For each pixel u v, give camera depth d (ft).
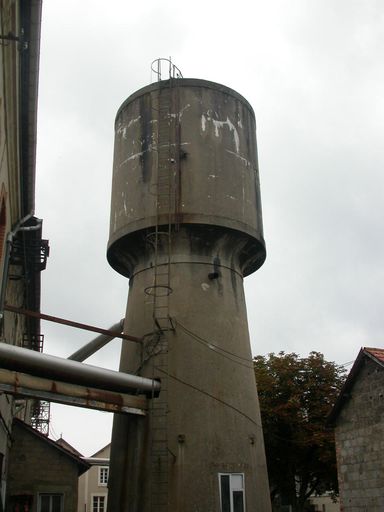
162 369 53.42
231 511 49.83
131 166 61.00
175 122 60.59
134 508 49.80
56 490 73.20
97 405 47.65
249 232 59.16
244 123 64.39
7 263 49.88
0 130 39.96
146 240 57.77
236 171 60.85
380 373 66.90
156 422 51.52
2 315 47.16
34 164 53.11
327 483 109.81
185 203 57.36
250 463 52.65
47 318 49.03
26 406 108.58
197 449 50.78
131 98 64.13
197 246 58.03
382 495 64.23
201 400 52.65
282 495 116.98
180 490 49.34
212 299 56.75
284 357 110.42
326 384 106.11
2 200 44.75
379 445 65.67
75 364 46.62
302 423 102.17
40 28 41.37
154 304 55.98
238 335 57.26
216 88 63.10
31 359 43.80
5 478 66.18
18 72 42.34
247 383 56.29
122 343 59.57
